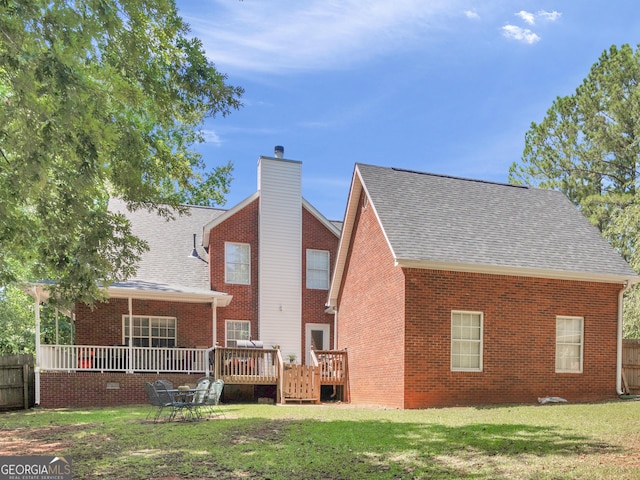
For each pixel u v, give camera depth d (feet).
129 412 47.91
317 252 79.41
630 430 32.86
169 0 35.45
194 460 26.22
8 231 29.27
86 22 26.37
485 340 51.65
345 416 41.93
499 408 46.01
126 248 33.14
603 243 61.05
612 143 98.68
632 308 70.33
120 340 65.72
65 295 31.58
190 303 70.18
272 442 30.55
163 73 36.09
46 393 56.18
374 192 57.57
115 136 28.71
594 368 55.42
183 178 42.22
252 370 59.21
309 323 76.74
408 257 49.21
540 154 111.45
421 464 24.86
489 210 60.95
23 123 24.75
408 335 49.37
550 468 23.73
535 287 54.08
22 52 24.63
